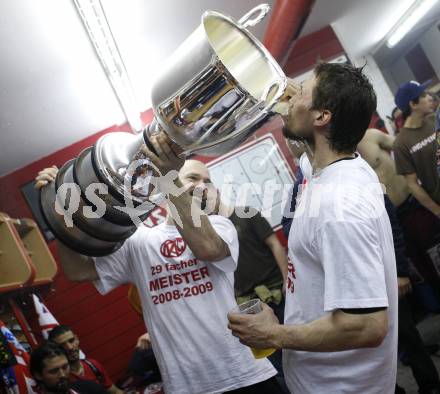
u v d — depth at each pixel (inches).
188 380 70.6
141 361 154.7
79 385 123.2
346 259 47.1
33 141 186.2
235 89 51.5
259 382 70.2
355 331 46.4
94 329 200.4
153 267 73.7
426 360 101.7
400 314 101.4
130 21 141.6
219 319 71.3
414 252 149.7
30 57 134.1
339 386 51.4
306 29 212.5
